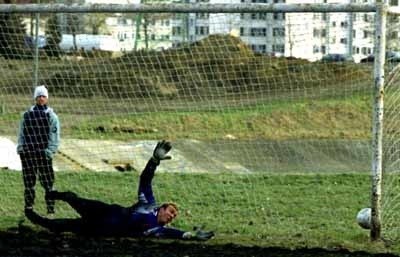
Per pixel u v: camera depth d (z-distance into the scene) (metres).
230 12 17.45
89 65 32.06
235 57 28.70
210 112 33.44
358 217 16.84
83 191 22.89
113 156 30.58
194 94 30.59
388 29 17.38
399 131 17.92
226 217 19.31
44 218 16.58
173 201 21.33
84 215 16.25
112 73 32.34
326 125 37.81
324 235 17.11
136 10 17.69
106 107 32.53
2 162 28.11
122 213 16.17
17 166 27.98
